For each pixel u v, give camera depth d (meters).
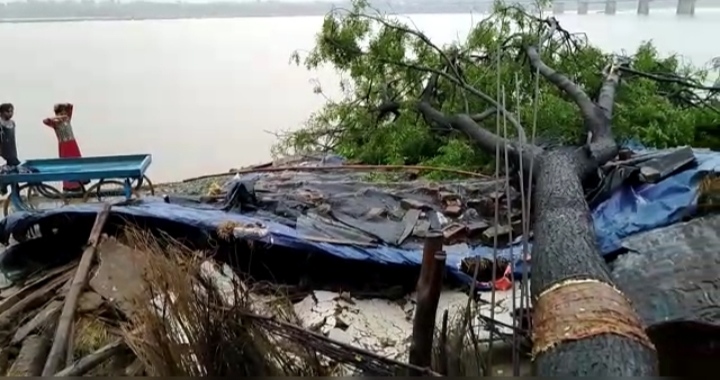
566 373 2.11
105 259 4.04
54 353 3.06
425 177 7.15
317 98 11.36
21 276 4.84
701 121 7.23
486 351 3.05
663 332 3.05
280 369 2.65
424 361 2.68
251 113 10.58
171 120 10.02
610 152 5.27
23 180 6.14
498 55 4.17
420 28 8.01
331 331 4.04
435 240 2.61
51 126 7.62
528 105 6.41
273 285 4.08
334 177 7.04
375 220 5.38
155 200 5.62
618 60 7.70
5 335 3.71
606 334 2.24
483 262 4.48
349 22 7.93
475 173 6.69
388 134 8.14
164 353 2.63
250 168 7.91
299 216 5.34
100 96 10.59
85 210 5.01
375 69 8.07
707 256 3.51
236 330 2.70
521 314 3.01
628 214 4.62
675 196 4.61
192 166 9.19
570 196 3.94
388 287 4.64
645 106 6.85
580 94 6.09
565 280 2.74
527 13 7.57
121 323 3.27
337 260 4.73
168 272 3.01
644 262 3.61
